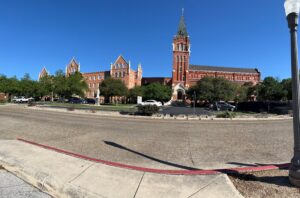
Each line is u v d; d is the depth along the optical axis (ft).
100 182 16.08
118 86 201.67
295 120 15.71
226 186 15.35
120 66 292.81
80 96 224.53
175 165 20.62
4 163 20.34
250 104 117.50
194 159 22.66
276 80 226.58
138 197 13.97
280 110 96.53
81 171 18.07
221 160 22.31
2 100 182.70
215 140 32.73
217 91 197.06
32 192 14.93
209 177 17.02
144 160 22.16
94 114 81.46
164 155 24.12
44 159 21.07
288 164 20.21
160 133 38.83
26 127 42.91
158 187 15.29
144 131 40.86
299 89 15.67
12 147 25.67
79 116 71.31
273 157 23.57
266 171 18.54
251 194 14.20
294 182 15.37
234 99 217.77
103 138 33.27
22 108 102.01
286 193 14.30
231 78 313.94
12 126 43.96
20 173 18.12
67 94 212.43
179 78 280.10
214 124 55.06
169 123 55.77
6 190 14.99
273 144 30.42
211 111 112.57
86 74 329.11
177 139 33.27
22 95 259.60
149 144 29.55
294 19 15.67
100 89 205.26
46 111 88.58
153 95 227.61
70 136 34.42
